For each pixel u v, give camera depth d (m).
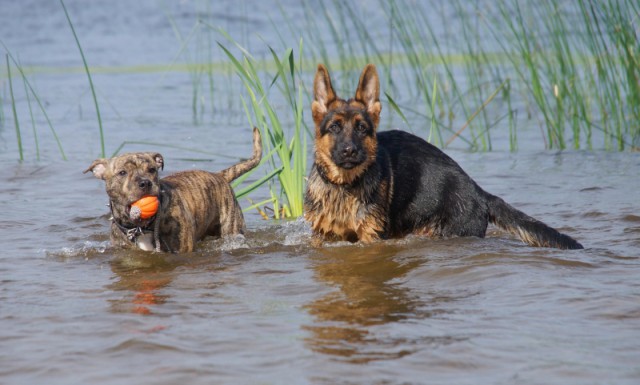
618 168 15.91
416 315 7.67
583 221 12.01
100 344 6.97
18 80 29.67
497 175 15.73
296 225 12.59
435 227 11.32
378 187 11.02
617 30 17.91
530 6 21.33
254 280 9.13
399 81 28.66
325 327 7.34
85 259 10.33
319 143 11.01
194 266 9.95
